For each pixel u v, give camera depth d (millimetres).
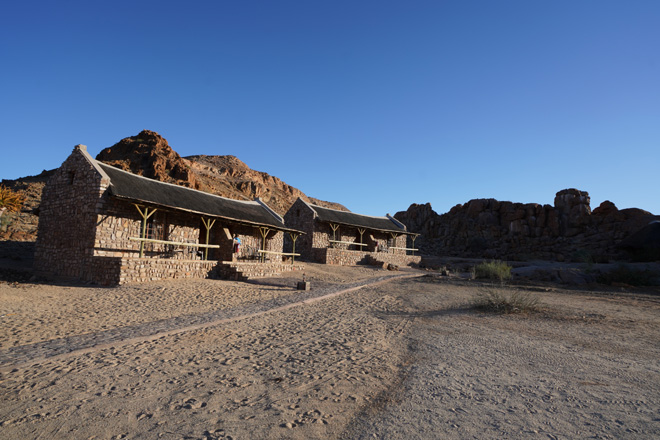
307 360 6559
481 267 26438
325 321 10367
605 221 50750
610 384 5305
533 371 5957
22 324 8906
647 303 14312
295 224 36969
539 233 53469
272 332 8797
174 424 3965
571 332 9070
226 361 6371
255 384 5293
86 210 18234
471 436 3713
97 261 16844
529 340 8211
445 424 4004
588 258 32781
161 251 20828
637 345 7754
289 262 29781
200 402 4590
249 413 4289
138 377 5453
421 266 40531
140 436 3688
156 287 15516
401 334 8875
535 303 12961
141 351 6805
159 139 66438
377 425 3986
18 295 12633
